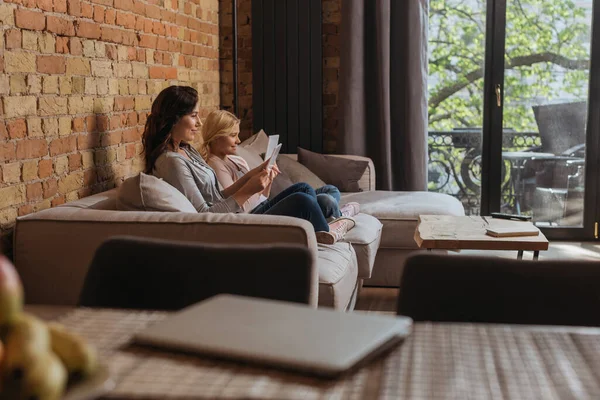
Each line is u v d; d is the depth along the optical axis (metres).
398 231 4.30
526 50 5.84
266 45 5.70
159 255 1.48
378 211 4.38
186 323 1.05
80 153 3.28
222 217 2.63
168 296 1.46
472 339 1.07
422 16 5.52
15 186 2.76
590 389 0.90
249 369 0.93
